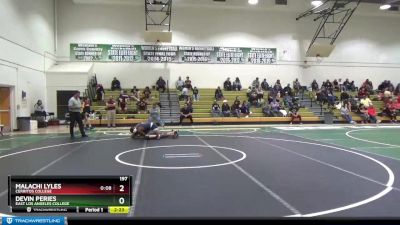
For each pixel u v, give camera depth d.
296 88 23.73
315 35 24.77
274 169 6.69
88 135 13.46
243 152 8.91
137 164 7.21
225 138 12.36
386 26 25.80
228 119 20.16
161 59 23.19
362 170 6.62
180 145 10.29
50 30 21.02
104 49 22.64
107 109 18.14
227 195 4.86
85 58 22.45
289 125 19.53
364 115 21.45
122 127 17.98
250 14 24.12
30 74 17.80
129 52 22.84
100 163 7.34
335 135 13.63
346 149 9.59
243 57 24.05
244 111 20.66
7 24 15.19
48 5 20.69
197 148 9.63
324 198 4.71
